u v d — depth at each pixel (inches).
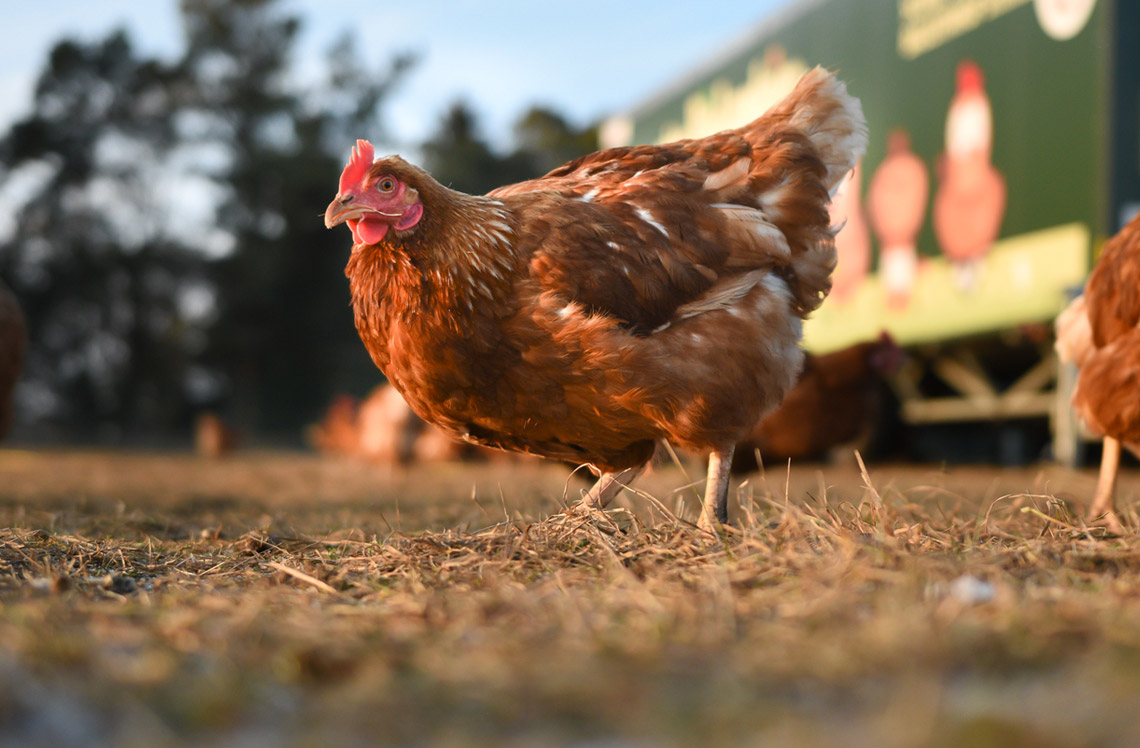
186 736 57.6
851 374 270.8
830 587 90.0
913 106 400.2
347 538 156.6
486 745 56.1
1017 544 121.0
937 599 85.2
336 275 1593.3
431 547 129.6
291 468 546.0
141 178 1630.2
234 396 1585.9
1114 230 311.6
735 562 107.3
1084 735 53.7
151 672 67.7
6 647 72.8
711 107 494.9
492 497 277.1
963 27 371.6
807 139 165.2
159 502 273.6
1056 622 76.1
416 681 66.6
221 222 1600.6
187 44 1622.8
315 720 60.4
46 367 1581.0
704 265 145.9
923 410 460.1
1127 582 94.7
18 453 759.1
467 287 135.3
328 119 1663.4
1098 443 370.3
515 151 1856.5
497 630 81.4
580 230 139.8
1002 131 353.4
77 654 70.3
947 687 64.0
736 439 149.1
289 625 83.2
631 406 141.5
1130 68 311.0
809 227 160.1
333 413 650.8
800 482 315.6
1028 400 401.1
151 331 1608.0
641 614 84.6
